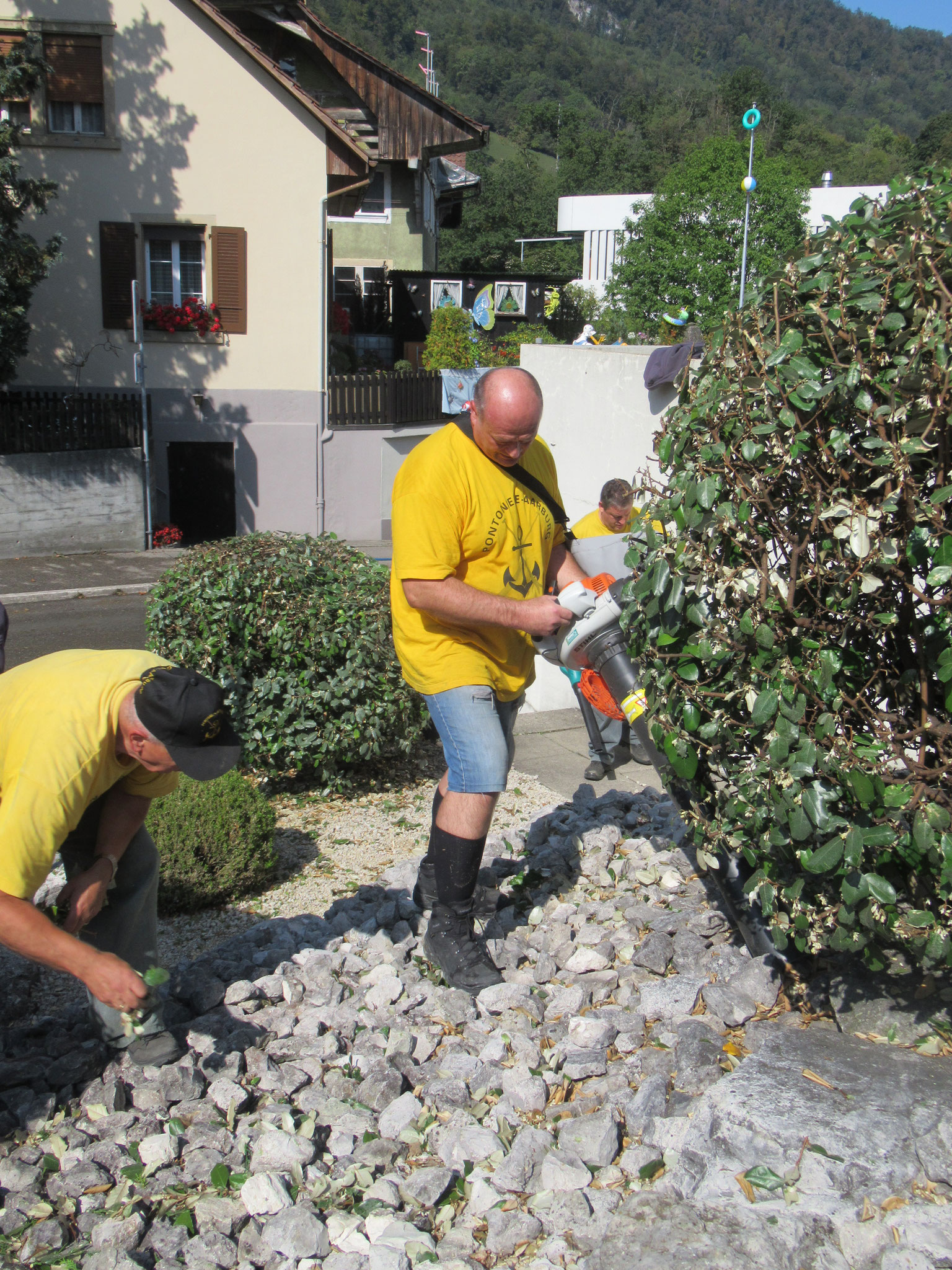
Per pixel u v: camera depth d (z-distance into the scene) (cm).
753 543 266
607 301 3366
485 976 342
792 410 261
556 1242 234
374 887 438
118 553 1673
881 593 267
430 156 2728
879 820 255
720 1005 306
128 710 254
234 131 1755
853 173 7931
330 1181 261
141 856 303
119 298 1773
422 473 329
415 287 2788
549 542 364
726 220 3130
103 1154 268
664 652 289
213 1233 243
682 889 400
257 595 587
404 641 345
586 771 632
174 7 1702
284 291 1819
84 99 1719
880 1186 234
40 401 1614
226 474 1853
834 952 307
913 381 241
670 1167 251
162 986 343
